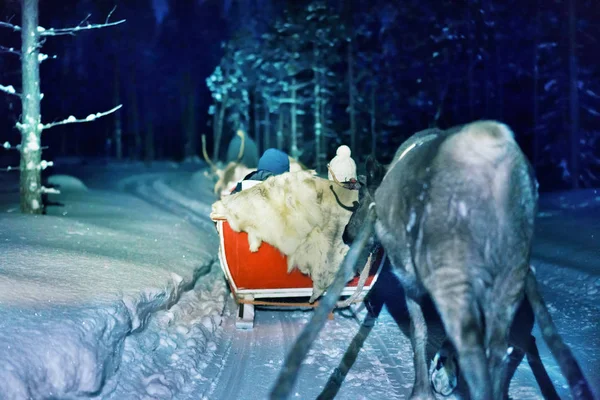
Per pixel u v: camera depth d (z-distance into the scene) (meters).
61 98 58.88
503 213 4.21
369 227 5.21
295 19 38.12
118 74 61.12
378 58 34.84
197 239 14.49
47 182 25.12
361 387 6.11
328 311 4.68
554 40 25.27
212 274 11.59
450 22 28.28
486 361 3.86
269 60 41.91
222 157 57.34
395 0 31.39
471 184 4.19
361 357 7.04
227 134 55.34
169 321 7.94
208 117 65.00
